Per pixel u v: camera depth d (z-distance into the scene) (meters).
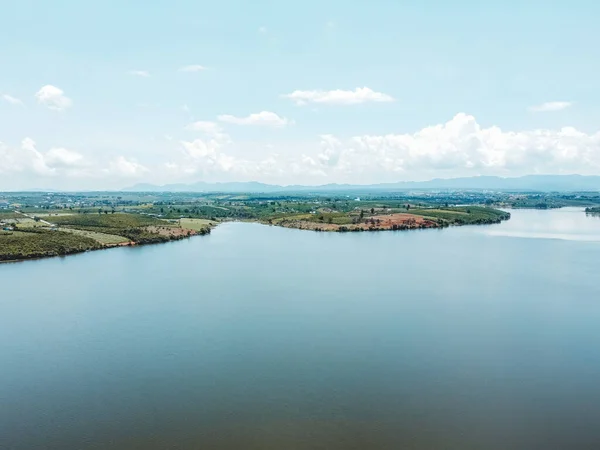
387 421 55.59
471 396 61.59
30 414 57.53
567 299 107.44
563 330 86.25
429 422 55.41
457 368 69.94
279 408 58.56
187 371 68.94
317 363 71.69
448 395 61.88
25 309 99.94
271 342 80.25
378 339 81.69
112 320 92.19
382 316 94.62
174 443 51.31
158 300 107.12
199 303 104.44
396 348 77.56
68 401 60.53
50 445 51.12
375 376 67.25
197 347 78.12
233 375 67.56
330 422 55.44
